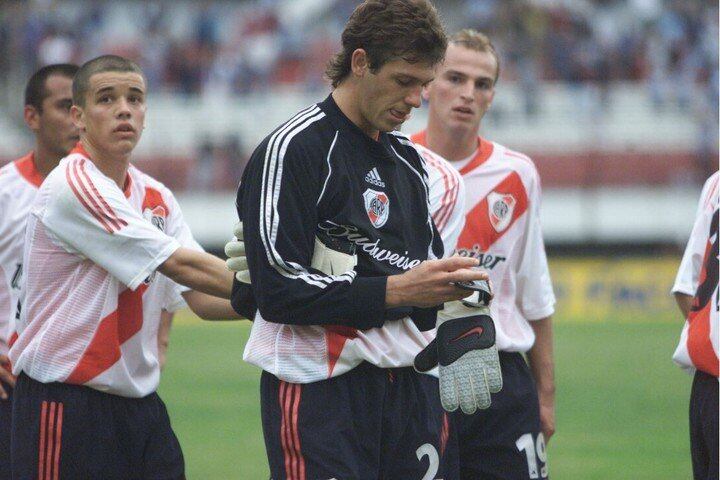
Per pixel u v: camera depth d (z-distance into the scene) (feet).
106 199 52.75
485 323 47.19
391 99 45.16
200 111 298.15
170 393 142.31
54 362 54.34
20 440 55.31
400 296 44.75
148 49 315.78
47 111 63.00
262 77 312.09
